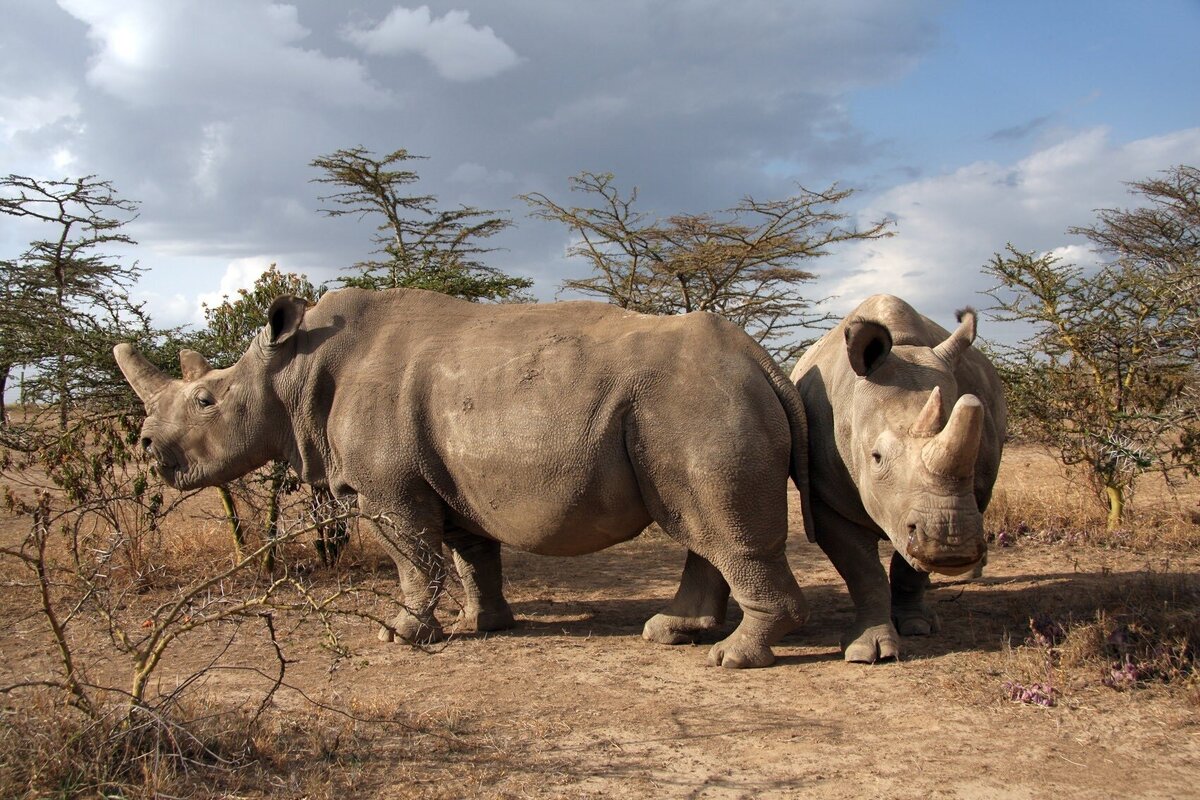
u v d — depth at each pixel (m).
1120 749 4.49
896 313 6.16
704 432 5.82
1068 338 10.38
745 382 5.93
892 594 6.80
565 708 5.23
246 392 7.12
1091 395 10.40
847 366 5.97
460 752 4.60
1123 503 10.48
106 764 4.06
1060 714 4.94
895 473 5.18
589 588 8.51
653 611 7.64
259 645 6.56
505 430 6.17
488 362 6.39
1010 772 4.28
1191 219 18.05
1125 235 18.59
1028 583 8.01
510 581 8.77
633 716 5.09
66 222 11.37
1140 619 5.86
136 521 8.47
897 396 5.49
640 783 4.25
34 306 10.00
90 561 6.73
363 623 7.14
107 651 6.28
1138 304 10.30
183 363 7.56
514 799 4.09
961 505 4.93
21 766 3.99
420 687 5.62
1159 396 10.10
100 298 9.52
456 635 6.90
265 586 8.14
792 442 6.11
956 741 4.64
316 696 5.41
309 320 7.07
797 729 4.87
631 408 5.97
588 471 6.00
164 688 5.49
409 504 6.60
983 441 6.36
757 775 4.32
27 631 6.67
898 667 5.83
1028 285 10.63
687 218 21.80
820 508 6.25
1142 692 5.18
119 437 8.51
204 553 9.15
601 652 6.39
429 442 6.49
